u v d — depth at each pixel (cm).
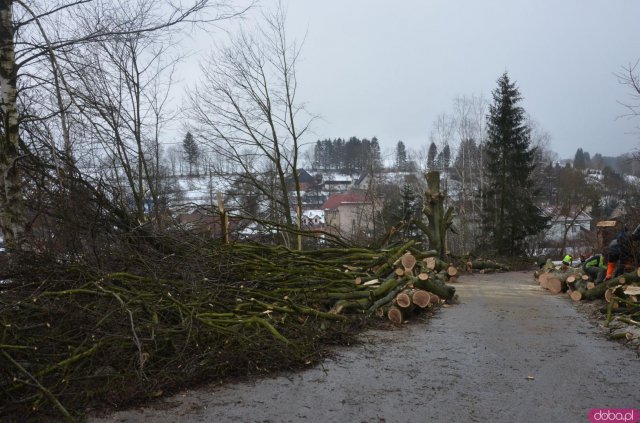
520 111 3053
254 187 1925
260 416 429
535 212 3070
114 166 1266
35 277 609
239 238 1081
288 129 1962
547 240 4284
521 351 637
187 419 420
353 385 508
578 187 4325
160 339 519
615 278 942
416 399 469
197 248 825
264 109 1931
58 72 827
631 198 2106
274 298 702
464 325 803
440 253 1700
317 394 482
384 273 993
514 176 3039
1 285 602
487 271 2056
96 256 670
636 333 684
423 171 3859
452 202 3703
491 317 875
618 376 532
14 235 817
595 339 702
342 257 1048
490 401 463
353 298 823
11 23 861
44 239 761
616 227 1210
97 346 467
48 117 895
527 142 3053
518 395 478
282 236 1479
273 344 569
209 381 509
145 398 454
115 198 891
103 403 441
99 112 1048
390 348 654
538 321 836
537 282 1532
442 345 670
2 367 421
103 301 556
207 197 1647
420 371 554
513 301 1076
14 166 841
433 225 1722
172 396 470
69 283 595
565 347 657
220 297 677
